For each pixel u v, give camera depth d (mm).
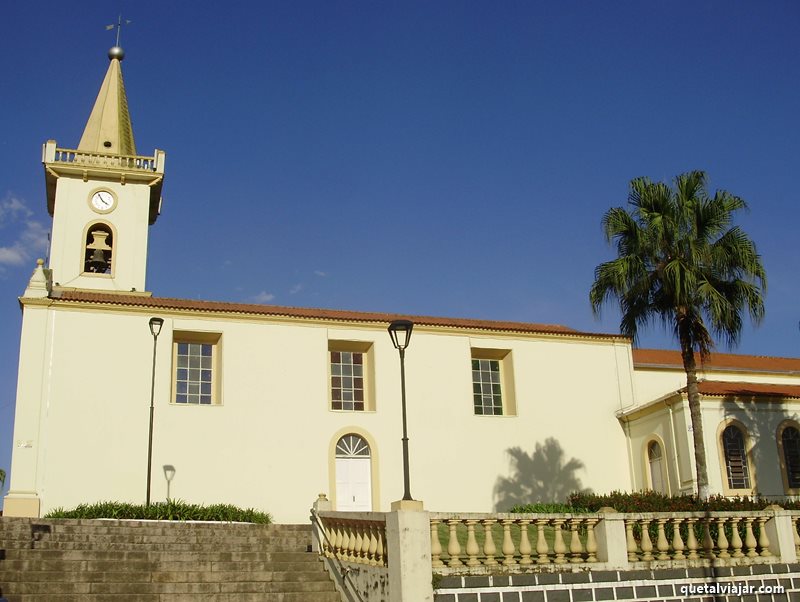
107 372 24938
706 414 26984
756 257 23031
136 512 22562
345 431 26875
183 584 15195
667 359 34062
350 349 28500
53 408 24125
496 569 14016
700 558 15656
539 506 25281
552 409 29703
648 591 14938
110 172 33812
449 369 28875
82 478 23766
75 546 17469
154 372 24016
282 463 25844
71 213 33312
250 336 26828
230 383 26109
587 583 14508
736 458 26984
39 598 13977
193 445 25125
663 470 27953
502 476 28281
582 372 30594
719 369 33625
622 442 30156
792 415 28047
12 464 23281
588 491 29156
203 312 26391
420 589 13188
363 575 14805
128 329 25578
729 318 22547
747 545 16266
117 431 24484
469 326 29516
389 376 28047
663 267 23453
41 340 24625
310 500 25781
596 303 24094
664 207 23859
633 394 30891
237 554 17219
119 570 15688
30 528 18719
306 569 16969
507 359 30156
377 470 26812
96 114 36656
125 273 33094
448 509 27250
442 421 28156
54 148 33750
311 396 26859
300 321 27531
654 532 16578
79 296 26625
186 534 19656
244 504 25078
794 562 16250
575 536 14961
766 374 34219
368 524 14977
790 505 20578
